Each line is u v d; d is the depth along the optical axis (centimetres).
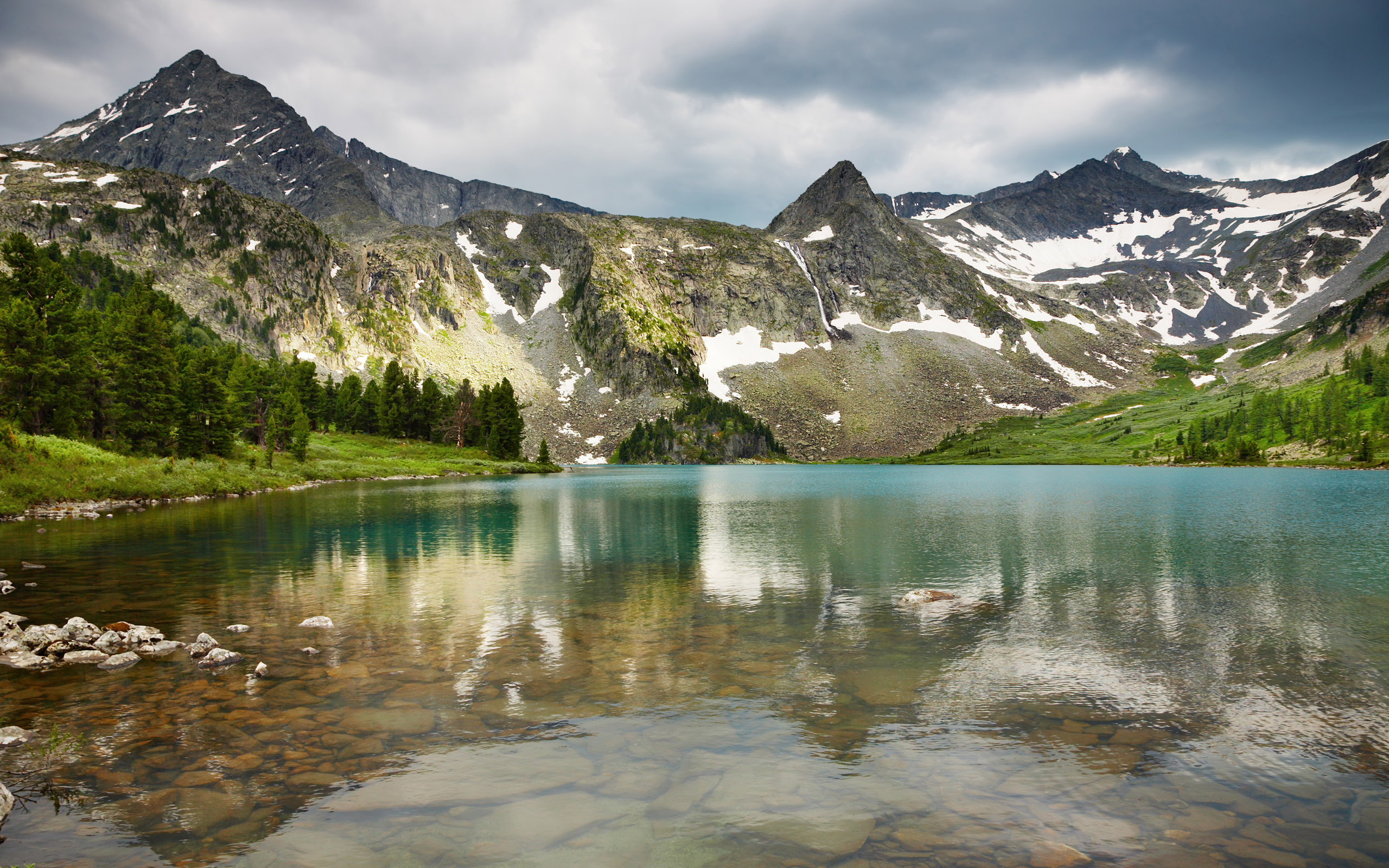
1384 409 16900
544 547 3869
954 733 1292
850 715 1380
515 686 1536
